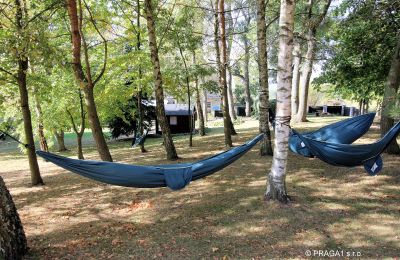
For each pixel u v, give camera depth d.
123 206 7.51
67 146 25.53
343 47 12.23
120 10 14.04
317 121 22.34
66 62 9.51
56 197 8.65
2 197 4.88
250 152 12.20
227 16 20.59
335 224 5.91
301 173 9.07
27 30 7.71
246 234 5.71
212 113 49.69
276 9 16.27
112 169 5.86
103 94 14.53
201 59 20.33
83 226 6.48
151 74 14.20
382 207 6.55
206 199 7.54
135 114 22.00
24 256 5.25
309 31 16.72
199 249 5.27
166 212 6.94
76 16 9.07
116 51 14.36
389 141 7.16
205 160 6.38
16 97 12.67
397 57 9.48
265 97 11.14
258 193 7.62
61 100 13.67
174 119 29.28
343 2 11.51
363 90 13.59
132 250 5.34
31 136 10.22
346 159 6.88
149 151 16.34
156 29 13.67
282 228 5.86
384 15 10.82
